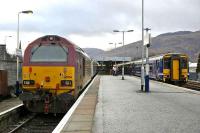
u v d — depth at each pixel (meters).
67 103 18.41
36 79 18.59
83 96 23.09
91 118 13.91
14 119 17.92
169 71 43.72
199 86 35.50
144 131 11.44
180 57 43.78
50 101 18.38
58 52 18.72
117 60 91.62
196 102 20.20
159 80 47.44
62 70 18.48
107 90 29.72
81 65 22.25
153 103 19.67
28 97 18.36
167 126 12.34
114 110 16.67
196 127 12.13
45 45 18.84
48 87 18.50
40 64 18.61
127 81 46.72
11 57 41.16
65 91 18.45
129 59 91.94
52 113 20.34
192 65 77.94
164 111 16.28
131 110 16.67
